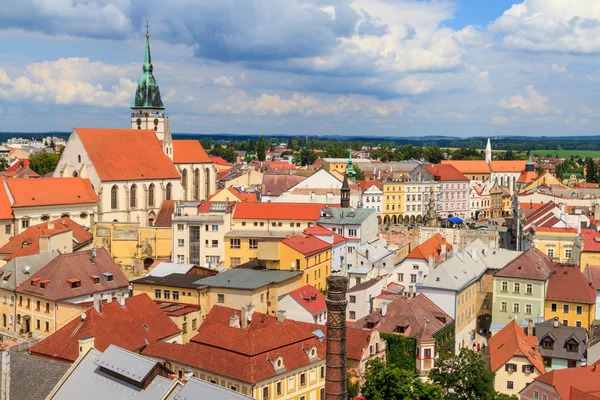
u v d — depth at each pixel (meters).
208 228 188.38
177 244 190.50
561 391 100.31
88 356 82.06
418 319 128.00
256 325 110.75
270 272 154.75
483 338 157.12
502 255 175.12
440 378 106.44
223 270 164.38
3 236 196.88
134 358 77.88
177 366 101.12
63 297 130.62
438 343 128.88
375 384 93.75
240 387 93.81
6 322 141.00
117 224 197.62
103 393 76.00
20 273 141.12
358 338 116.06
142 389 74.44
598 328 139.25
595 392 97.94
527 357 114.56
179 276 150.38
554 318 137.00
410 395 91.75
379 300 143.88
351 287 154.88
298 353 101.69
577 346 124.88
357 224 195.75
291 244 162.12
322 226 195.75
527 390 108.25
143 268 197.62
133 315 114.25
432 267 164.62
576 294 149.75
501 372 116.31
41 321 133.50
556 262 172.12
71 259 139.62
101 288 138.38
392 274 172.50
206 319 120.69
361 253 175.12
